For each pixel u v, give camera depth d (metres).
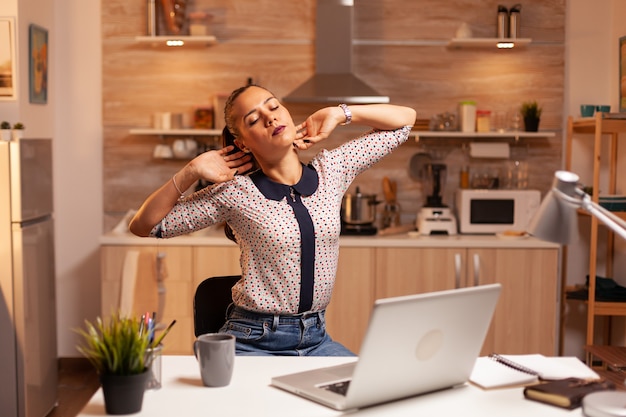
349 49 4.93
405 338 1.71
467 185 5.06
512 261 4.58
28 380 3.94
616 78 4.94
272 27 5.06
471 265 4.58
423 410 1.76
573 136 5.05
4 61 4.43
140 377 1.72
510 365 2.05
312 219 2.38
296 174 2.45
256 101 2.37
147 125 5.11
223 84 5.10
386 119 2.61
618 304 4.46
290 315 2.39
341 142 5.14
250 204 2.35
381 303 1.62
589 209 1.71
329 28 4.91
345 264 4.60
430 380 1.84
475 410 1.76
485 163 5.10
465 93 5.07
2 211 3.84
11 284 3.85
